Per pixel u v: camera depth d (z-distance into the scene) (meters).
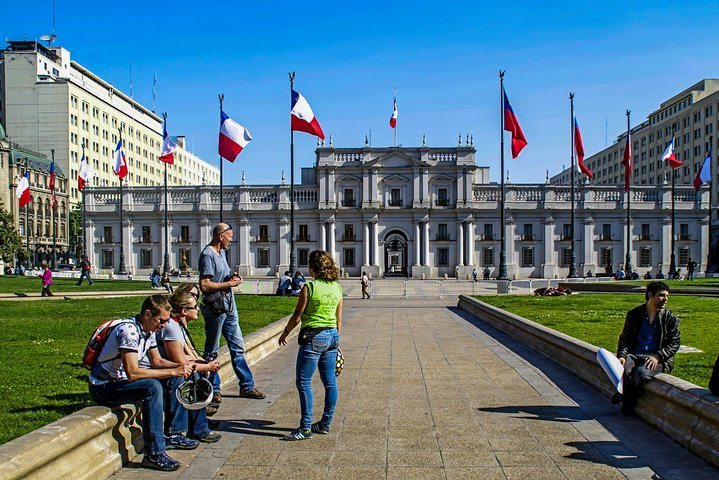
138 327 7.00
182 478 6.39
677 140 97.25
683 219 72.31
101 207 73.81
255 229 73.44
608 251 72.25
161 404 6.79
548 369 12.33
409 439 7.65
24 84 93.88
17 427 7.07
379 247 72.44
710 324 17.17
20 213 83.62
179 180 138.62
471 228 72.06
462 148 72.25
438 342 16.66
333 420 8.55
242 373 9.94
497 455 7.01
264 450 7.28
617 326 17.14
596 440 7.52
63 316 20.59
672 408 7.69
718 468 6.47
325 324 7.88
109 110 107.88
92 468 6.12
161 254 73.50
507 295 35.62
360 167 72.19
